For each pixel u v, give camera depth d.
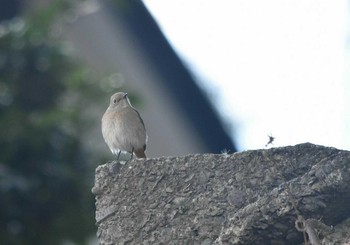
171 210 7.57
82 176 17.12
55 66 18.20
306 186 7.17
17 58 18.16
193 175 7.61
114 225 7.67
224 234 7.19
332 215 7.14
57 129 17.14
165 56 20.92
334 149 7.42
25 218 16.64
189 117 21.06
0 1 20.58
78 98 17.95
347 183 7.11
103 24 20.69
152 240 7.54
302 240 7.09
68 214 16.84
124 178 7.77
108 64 20.70
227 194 7.48
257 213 7.14
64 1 19.00
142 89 21.12
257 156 7.52
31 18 18.70
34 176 16.81
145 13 20.38
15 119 17.08
